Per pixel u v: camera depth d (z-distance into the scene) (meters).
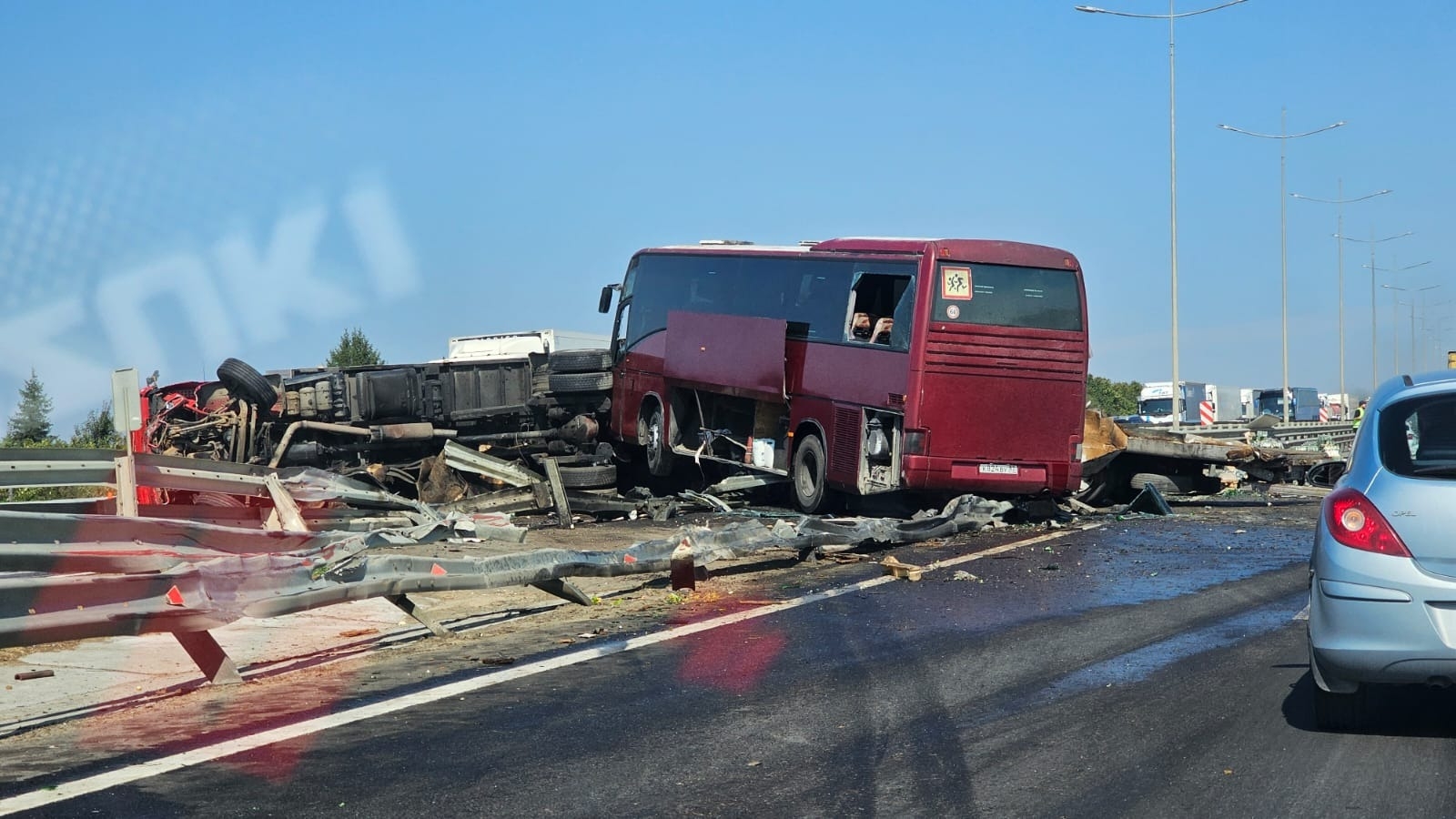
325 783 5.93
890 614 10.84
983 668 8.48
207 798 5.70
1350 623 6.21
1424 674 6.08
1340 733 6.64
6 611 6.94
